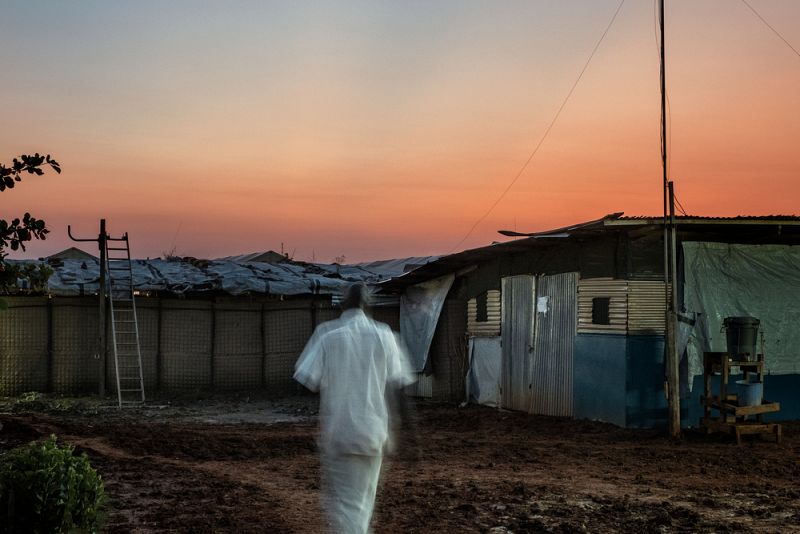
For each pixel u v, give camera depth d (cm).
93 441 1235
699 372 1470
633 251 1464
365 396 586
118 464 1060
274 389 2259
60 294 2155
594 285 1529
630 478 1027
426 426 1573
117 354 2042
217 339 2250
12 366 2094
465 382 1962
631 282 1459
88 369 2145
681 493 937
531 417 1638
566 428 1472
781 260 1533
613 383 1478
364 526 576
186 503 853
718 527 777
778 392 1537
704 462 1141
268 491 929
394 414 608
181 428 1512
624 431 1411
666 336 1399
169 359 2205
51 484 598
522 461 1146
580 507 855
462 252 1762
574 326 1588
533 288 1727
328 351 592
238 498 884
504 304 1833
